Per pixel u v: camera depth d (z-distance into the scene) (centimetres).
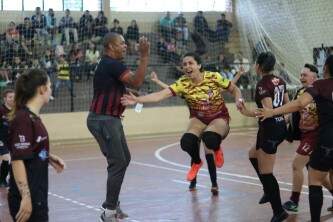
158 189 970
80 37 2067
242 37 2278
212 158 920
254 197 888
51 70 1934
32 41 1988
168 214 778
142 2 2323
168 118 2080
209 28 2333
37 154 433
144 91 2025
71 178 1100
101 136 680
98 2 2253
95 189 980
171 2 2375
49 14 2048
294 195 779
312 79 762
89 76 1997
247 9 2270
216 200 870
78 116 1922
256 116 645
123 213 761
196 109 790
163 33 2264
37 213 432
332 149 611
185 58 773
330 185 761
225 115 800
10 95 989
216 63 2167
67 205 848
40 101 441
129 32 2169
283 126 706
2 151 1012
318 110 621
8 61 1925
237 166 1224
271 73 724
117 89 676
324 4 2184
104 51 690
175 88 762
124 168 686
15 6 2105
